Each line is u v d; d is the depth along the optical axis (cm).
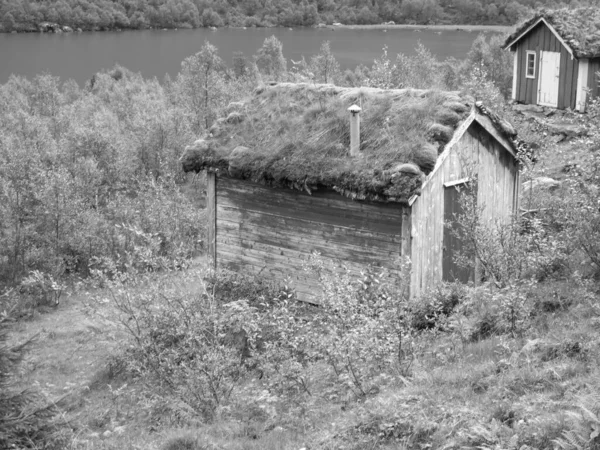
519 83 2939
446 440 739
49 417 890
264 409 977
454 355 1015
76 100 4878
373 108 1498
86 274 2269
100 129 3216
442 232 1418
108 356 1439
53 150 3067
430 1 14212
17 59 8625
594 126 1346
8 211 2317
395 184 1294
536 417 724
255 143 1544
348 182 1343
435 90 1509
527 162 1482
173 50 9888
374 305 1064
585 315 1015
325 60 3825
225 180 1584
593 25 2731
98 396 1302
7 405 841
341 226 1418
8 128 3612
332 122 1491
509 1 13050
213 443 900
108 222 2448
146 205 2469
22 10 12081
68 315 1939
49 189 2302
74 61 8562
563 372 827
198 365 1067
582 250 1193
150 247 1366
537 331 1010
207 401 1046
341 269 1423
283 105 1645
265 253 1540
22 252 2219
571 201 1246
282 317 1124
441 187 1398
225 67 5534
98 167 3064
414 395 863
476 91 2250
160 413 1088
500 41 3872
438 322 1185
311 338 1091
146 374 1180
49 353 1625
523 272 1233
